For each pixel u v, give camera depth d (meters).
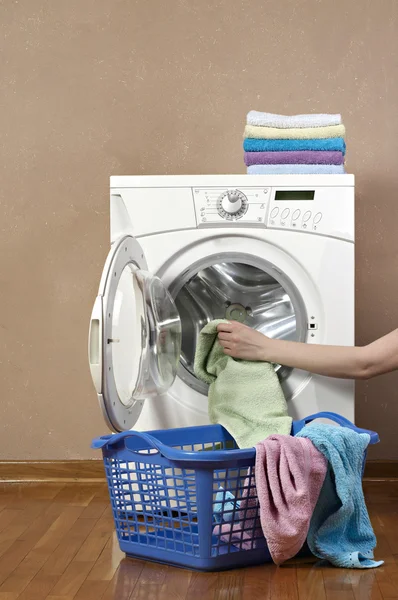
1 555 1.93
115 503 1.91
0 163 2.86
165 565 1.84
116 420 1.88
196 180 2.18
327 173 2.23
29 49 2.85
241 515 1.83
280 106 2.80
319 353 2.06
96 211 2.84
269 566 1.82
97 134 2.84
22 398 2.87
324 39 2.79
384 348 2.05
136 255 2.05
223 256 2.19
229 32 2.81
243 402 2.08
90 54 2.84
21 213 2.86
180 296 2.24
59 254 2.86
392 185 2.79
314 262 2.17
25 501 2.53
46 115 2.85
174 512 2.11
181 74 2.82
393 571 1.77
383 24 2.78
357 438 1.82
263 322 2.25
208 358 2.15
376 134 2.79
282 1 2.80
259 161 2.24
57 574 1.78
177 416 2.18
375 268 2.80
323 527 1.79
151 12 2.83
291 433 2.09
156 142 2.83
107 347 1.82
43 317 2.86
